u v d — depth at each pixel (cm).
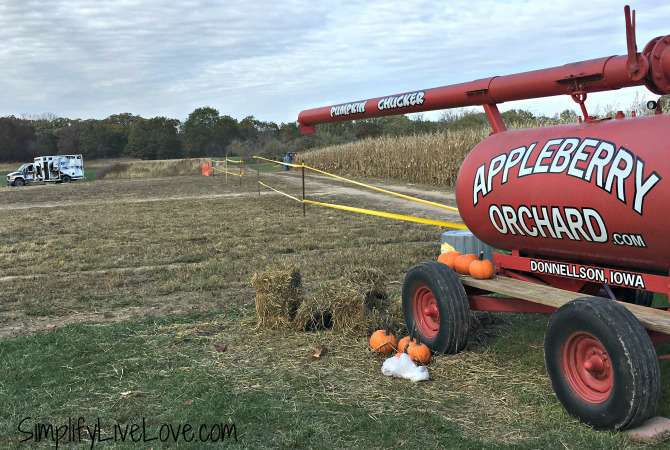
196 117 9781
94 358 567
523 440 384
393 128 6141
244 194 2734
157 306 775
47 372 531
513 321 648
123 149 10088
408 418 421
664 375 477
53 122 11019
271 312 645
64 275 995
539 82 484
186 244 1280
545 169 452
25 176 5088
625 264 436
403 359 507
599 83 448
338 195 2528
